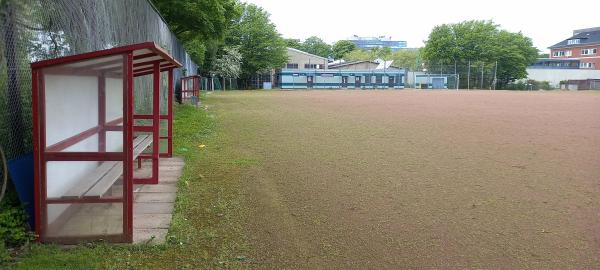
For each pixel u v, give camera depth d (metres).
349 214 5.77
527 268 4.31
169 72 8.63
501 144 10.88
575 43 109.00
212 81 56.41
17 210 4.61
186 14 24.97
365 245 4.82
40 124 4.45
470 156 9.34
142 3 12.01
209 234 5.03
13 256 4.25
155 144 7.11
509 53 70.94
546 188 6.94
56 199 4.53
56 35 5.84
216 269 4.23
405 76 69.69
